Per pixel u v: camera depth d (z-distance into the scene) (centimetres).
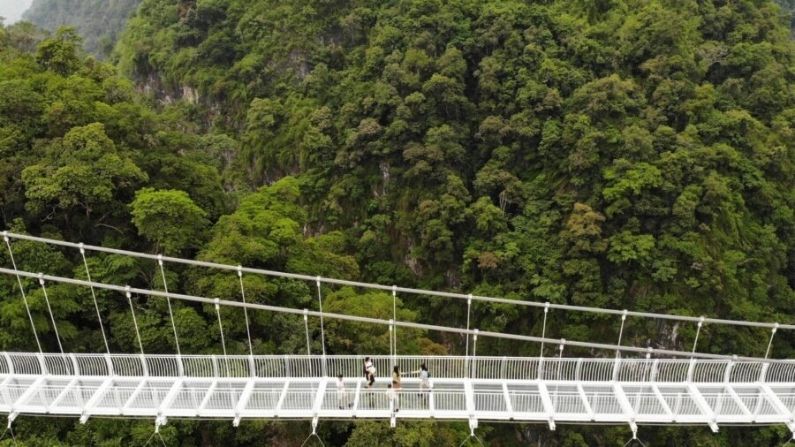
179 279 2897
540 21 5431
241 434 2564
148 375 2350
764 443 3788
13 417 2227
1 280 2598
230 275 2789
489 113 5266
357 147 5262
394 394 2267
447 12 5569
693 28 5506
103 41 9938
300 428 2655
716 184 4231
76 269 2781
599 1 5666
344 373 2431
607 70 5238
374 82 5609
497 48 5384
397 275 4972
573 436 3888
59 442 2400
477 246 4678
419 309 4831
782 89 5169
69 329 2647
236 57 6688
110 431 2466
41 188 2753
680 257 4184
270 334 2884
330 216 5269
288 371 2355
